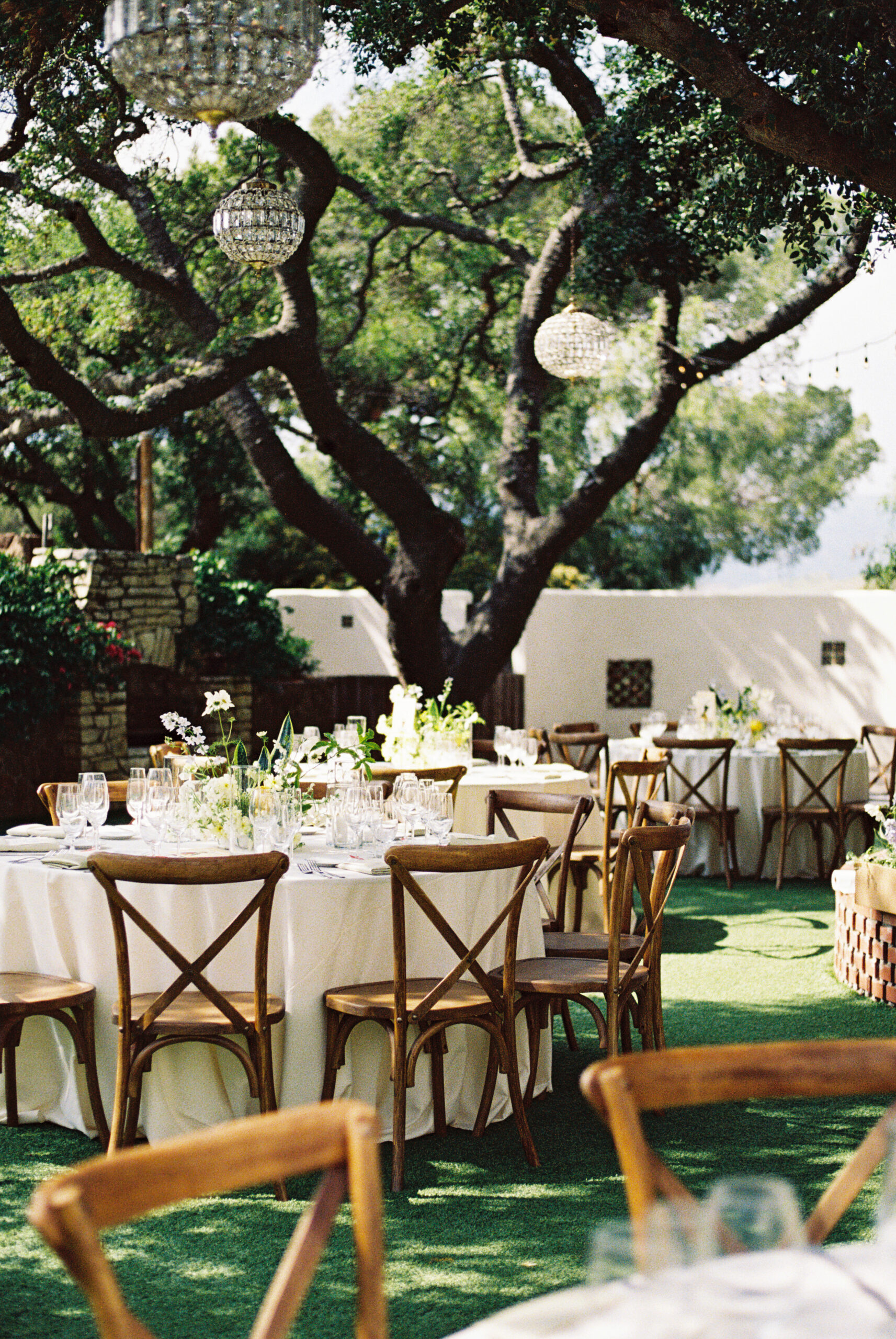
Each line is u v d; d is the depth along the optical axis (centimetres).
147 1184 153
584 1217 360
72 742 1161
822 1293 136
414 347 1518
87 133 794
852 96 577
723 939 721
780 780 901
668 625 1537
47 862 427
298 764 490
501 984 431
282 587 2244
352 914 413
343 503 1883
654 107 768
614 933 433
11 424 1006
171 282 1047
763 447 2566
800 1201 366
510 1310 139
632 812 764
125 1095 382
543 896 625
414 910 428
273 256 670
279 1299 157
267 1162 162
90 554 1256
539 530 1147
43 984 411
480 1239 346
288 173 1176
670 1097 183
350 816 457
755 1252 131
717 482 2598
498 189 1209
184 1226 356
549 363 862
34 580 1152
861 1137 425
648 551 2558
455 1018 393
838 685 1495
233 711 1402
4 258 1059
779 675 1511
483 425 1714
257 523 2262
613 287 981
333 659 1719
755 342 1071
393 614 1111
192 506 2236
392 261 1405
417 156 1276
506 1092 447
